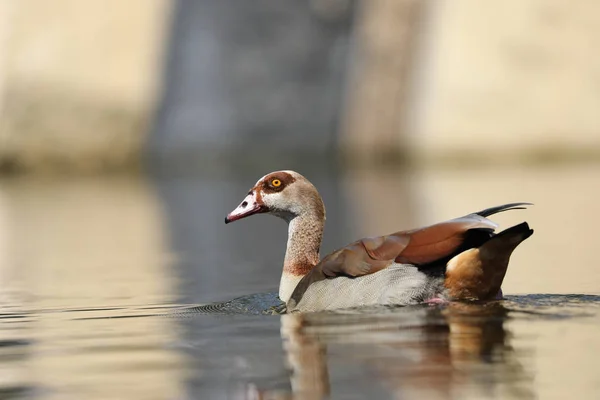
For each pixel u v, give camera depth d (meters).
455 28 31.34
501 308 6.91
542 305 7.05
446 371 5.14
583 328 6.14
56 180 30.86
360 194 21.02
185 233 16.03
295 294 7.74
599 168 26.88
